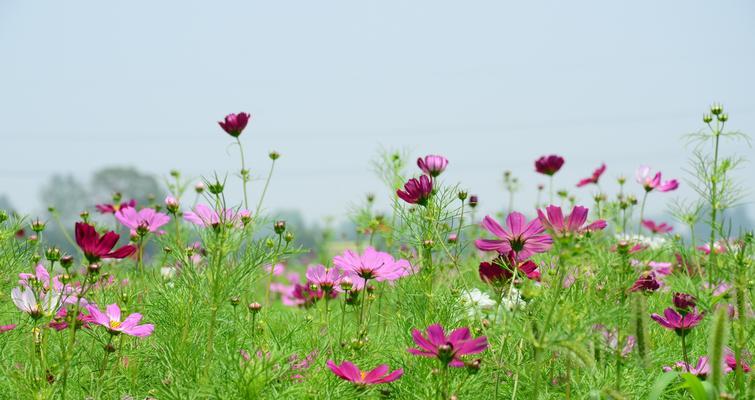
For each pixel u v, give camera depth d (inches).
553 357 97.0
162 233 132.6
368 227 171.3
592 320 79.3
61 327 99.6
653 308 121.8
